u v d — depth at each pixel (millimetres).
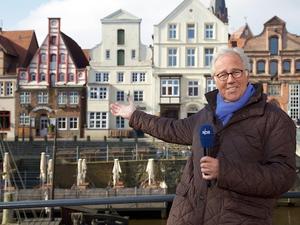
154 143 44156
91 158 38125
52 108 53594
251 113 3145
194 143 3404
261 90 3229
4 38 57438
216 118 3303
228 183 2873
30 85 53938
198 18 53375
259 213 3029
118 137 52531
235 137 3158
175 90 53469
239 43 54750
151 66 53469
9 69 55906
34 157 37750
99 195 26219
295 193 4414
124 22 53750
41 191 25422
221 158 2922
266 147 3121
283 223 25734
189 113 53281
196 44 53375
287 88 53125
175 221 3314
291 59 53125
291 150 3070
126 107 4137
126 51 53812
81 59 58969
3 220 19906
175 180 36375
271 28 53312
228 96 3268
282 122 3105
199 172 3277
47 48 54156
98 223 15227
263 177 2848
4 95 54031
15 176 34625
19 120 53844
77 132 53188
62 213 20578
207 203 3135
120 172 33312
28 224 19766
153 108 53438
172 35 53594
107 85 53438
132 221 25188
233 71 3238
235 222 3020
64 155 38312
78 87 53281
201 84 53312
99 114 53438
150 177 31219
